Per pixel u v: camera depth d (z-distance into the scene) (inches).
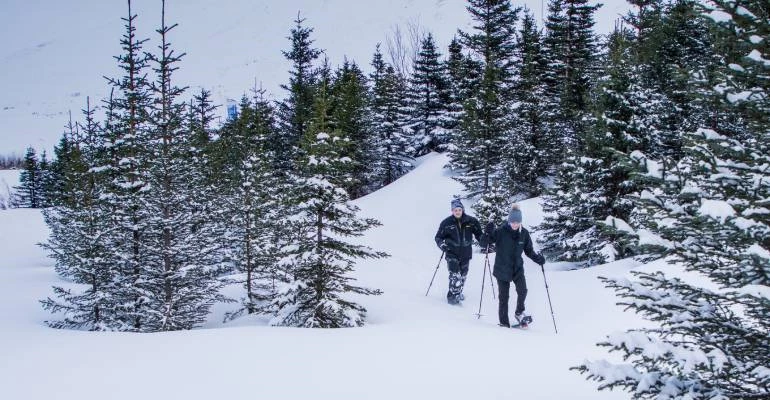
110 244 428.1
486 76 886.4
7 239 1128.8
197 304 417.4
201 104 1008.2
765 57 95.7
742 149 99.3
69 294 413.7
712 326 100.1
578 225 562.6
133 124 438.0
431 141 1397.6
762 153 101.9
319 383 159.2
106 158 437.1
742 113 103.5
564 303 356.8
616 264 418.3
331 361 185.5
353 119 1077.1
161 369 171.0
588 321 314.8
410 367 179.9
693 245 98.8
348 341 219.1
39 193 2144.4
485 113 871.1
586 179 522.9
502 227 316.2
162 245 415.2
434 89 1430.9
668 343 101.0
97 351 194.1
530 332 265.9
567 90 881.5
